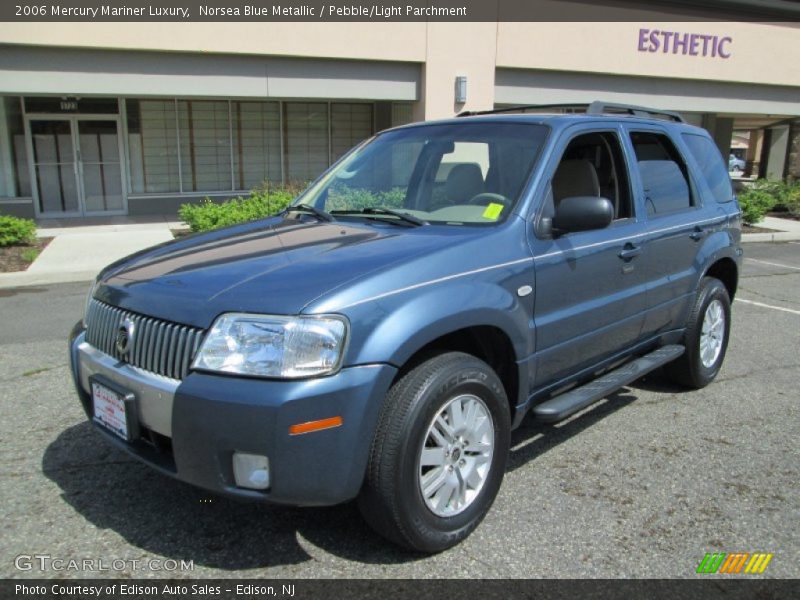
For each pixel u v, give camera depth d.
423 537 2.92
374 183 4.24
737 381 5.45
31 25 11.98
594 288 3.86
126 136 16.92
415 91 15.30
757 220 16.58
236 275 2.96
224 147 17.88
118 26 12.47
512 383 3.45
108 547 3.07
